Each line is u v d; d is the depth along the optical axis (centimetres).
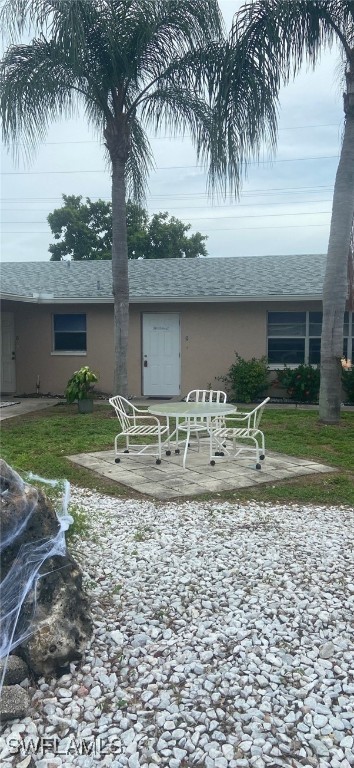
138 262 1784
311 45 888
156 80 1009
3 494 287
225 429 759
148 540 450
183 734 233
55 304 1452
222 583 369
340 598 351
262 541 448
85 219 3203
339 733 234
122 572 385
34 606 276
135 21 922
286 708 249
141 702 253
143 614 328
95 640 299
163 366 1423
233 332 1380
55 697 257
